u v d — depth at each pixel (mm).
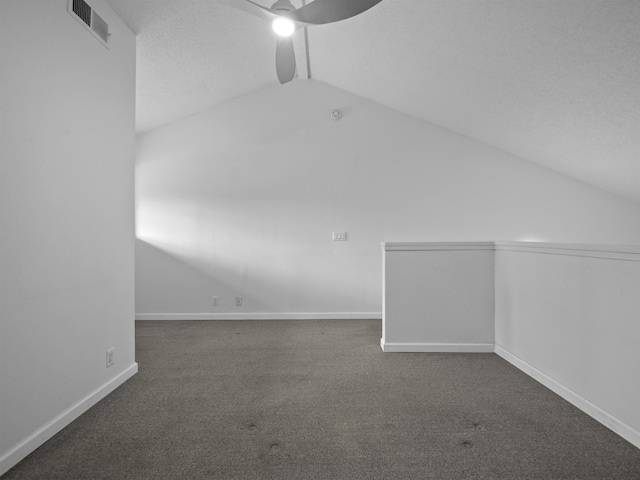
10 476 1524
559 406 2133
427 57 3258
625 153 3381
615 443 1751
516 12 2346
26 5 1701
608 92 2668
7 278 1601
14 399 1632
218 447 1730
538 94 3080
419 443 1758
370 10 2947
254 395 2309
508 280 2896
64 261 1972
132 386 2457
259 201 4512
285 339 3598
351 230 4512
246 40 3430
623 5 1976
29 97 1724
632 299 1769
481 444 1749
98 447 1735
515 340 2807
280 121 4520
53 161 1889
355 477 1517
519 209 4465
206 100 4324
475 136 4391
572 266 2180
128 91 2684
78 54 2096
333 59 3924
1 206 1569
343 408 2123
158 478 1510
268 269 4508
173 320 4461
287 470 1560
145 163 4496
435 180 4504
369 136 4516
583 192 4418
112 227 2449
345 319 4477
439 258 3139
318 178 4512
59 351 1926
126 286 2621
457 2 2484
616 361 1860
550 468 1566
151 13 2678
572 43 2377
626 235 4391
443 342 3156
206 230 4504
